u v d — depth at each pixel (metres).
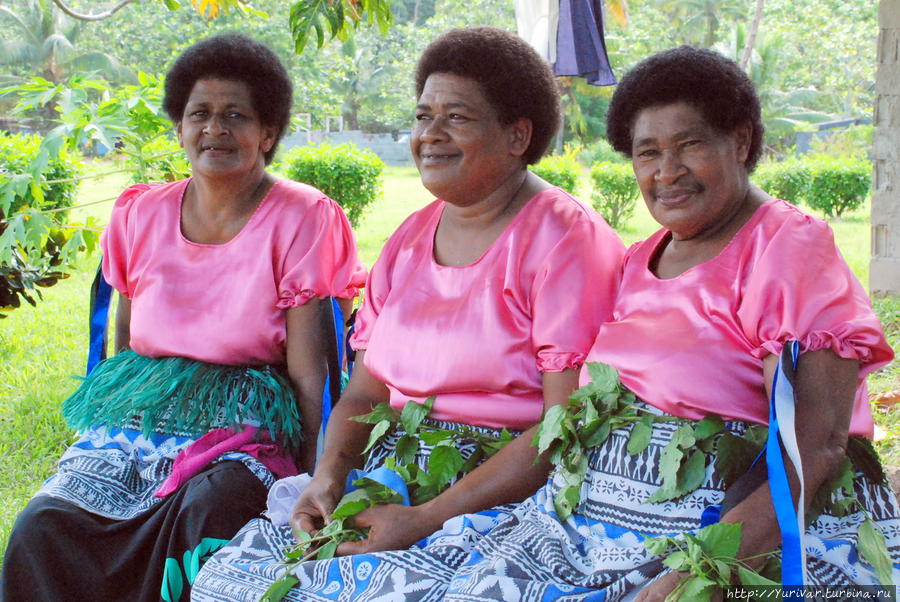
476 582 2.10
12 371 6.00
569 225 2.61
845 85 41.75
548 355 2.51
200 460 2.85
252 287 3.05
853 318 2.10
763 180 19.62
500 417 2.57
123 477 2.95
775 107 39.50
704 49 2.29
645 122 2.28
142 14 35.22
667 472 2.14
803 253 2.14
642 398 2.28
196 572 2.65
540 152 2.73
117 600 2.80
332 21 4.28
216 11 5.27
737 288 2.20
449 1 38.78
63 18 36.75
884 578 2.05
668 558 1.99
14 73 36.66
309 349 3.08
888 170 8.07
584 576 2.16
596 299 2.55
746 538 2.03
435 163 2.62
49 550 2.77
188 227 3.19
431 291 2.70
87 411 3.07
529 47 2.69
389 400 2.86
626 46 36.09
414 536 2.41
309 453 3.06
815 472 2.05
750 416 2.18
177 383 2.99
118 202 3.32
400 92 42.53
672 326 2.26
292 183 3.23
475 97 2.58
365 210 18.70
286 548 2.53
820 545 2.07
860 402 2.23
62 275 4.93
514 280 2.57
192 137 3.07
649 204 2.33
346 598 2.24
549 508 2.34
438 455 2.52
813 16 41.16
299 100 31.25
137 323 3.14
